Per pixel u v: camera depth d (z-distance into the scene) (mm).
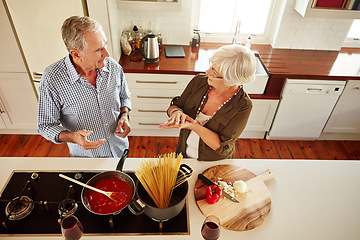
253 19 2900
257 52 2803
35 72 2434
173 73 2467
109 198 1159
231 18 2898
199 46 2912
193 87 1607
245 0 2771
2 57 2348
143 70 2439
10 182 1297
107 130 1607
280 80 2539
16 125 2832
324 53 2895
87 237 1111
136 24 2764
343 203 1319
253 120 2855
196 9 2828
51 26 2176
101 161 1428
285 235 1172
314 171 1471
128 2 2348
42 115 1386
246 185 1314
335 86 2559
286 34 2850
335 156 2961
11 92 2582
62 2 2066
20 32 2195
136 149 2902
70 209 1159
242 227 1166
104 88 1472
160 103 2699
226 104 1482
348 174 1467
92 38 1200
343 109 2777
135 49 2736
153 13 2689
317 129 2934
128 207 1130
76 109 1441
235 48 1309
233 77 1304
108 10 2135
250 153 2932
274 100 2658
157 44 2488
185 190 1151
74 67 1346
